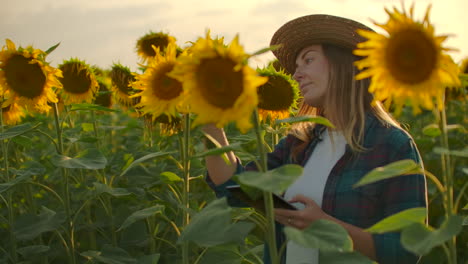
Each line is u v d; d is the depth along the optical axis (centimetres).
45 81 290
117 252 310
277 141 337
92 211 469
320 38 238
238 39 153
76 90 371
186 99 160
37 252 324
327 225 158
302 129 265
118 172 419
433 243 141
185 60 157
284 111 302
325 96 245
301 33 245
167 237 421
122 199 432
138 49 415
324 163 242
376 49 155
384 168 162
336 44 237
